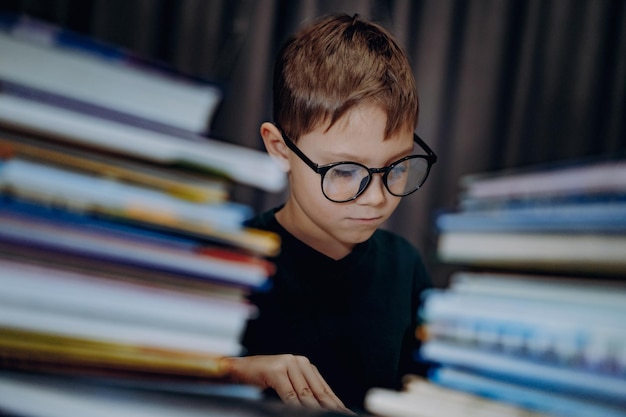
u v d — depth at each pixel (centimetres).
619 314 36
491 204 45
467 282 45
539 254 40
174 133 41
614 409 36
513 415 39
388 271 104
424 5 188
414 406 42
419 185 76
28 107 38
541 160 204
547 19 204
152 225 40
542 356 39
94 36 154
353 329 96
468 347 44
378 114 70
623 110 210
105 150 40
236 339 42
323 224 77
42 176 38
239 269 42
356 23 84
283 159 83
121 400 36
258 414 38
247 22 165
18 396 34
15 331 37
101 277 39
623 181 36
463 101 196
